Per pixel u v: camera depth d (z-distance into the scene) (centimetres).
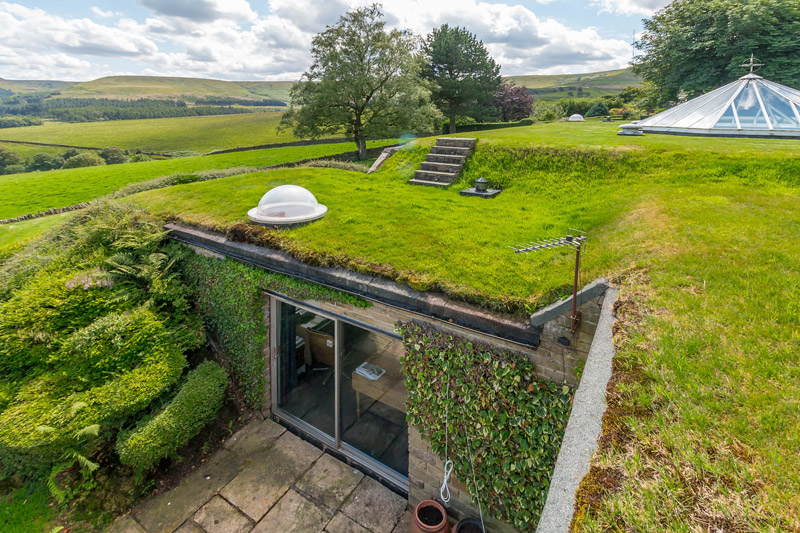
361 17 2780
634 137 1254
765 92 1334
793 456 203
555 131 1558
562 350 420
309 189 1088
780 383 254
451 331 492
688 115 1396
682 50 2408
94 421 594
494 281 509
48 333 689
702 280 396
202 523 560
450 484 534
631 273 436
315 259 631
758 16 2059
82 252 901
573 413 259
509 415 455
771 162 825
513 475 464
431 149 1265
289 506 583
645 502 190
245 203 986
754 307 339
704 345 299
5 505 597
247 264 718
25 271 882
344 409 669
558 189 962
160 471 635
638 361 292
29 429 572
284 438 712
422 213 842
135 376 651
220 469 647
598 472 212
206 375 708
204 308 830
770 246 456
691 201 677
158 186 1456
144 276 805
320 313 648
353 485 618
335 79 2850
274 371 762
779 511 176
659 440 225
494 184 1062
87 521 570
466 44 4197
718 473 199
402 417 604
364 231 730
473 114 4431
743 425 226
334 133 3148
